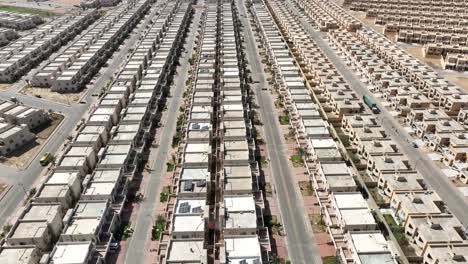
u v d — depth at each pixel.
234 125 152.38
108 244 104.81
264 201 124.69
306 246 108.50
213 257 103.44
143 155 146.62
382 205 120.75
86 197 115.81
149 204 123.31
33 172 138.25
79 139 142.88
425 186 123.88
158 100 181.12
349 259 99.25
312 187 129.75
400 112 174.62
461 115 169.50
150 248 107.75
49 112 177.75
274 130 163.38
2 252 97.88
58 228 110.00
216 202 119.25
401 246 106.31
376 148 139.00
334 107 174.38
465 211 121.19
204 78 194.12
